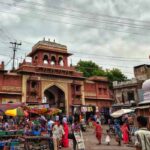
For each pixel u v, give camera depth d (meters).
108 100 37.19
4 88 27.78
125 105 33.78
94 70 48.91
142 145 4.31
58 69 31.92
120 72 49.91
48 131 15.73
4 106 15.37
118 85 37.81
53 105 33.34
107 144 15.60
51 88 32.69
